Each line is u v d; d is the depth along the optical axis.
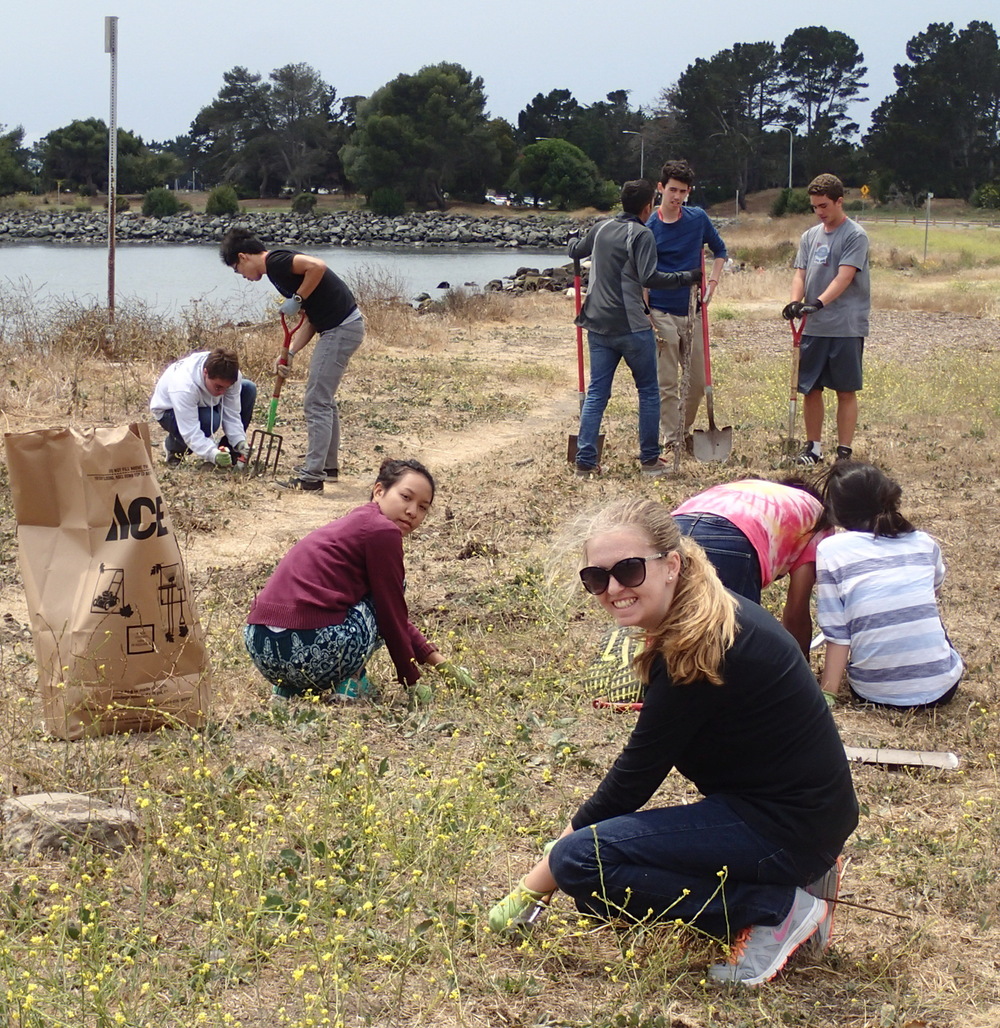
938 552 5.31
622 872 3.21
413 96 115.69
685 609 3.06
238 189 133.00
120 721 4.51
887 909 3.66
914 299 27.59
